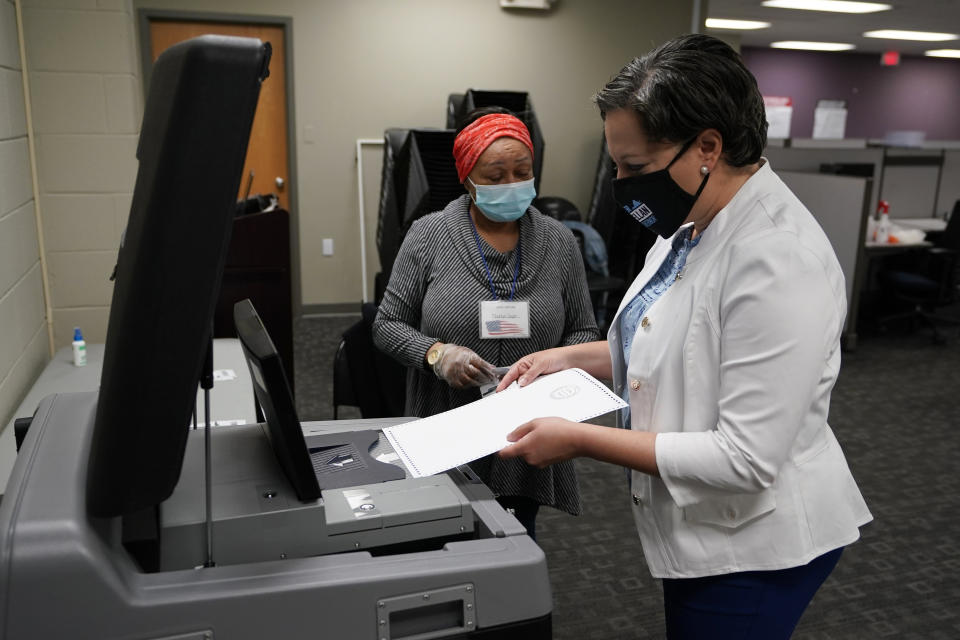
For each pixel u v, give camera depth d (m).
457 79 5.41
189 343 0.63
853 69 11.23
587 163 5.75
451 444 0.95
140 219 0.62
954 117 11.81
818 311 0.83
